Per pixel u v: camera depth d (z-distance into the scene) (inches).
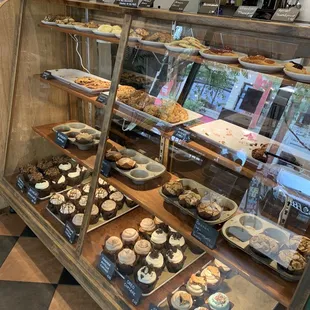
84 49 85.7
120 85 61.4
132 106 60.4
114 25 64.7
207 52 50.7
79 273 62.7
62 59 89.7
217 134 52.4
